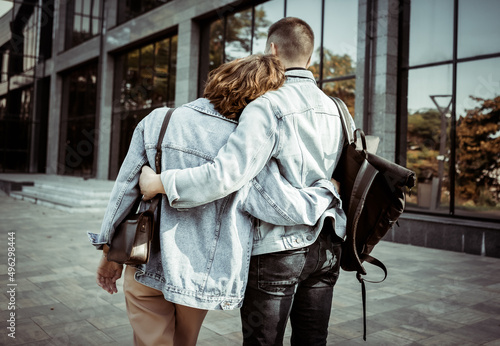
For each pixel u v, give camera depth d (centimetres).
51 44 2423
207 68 1306
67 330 297
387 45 820
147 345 138
